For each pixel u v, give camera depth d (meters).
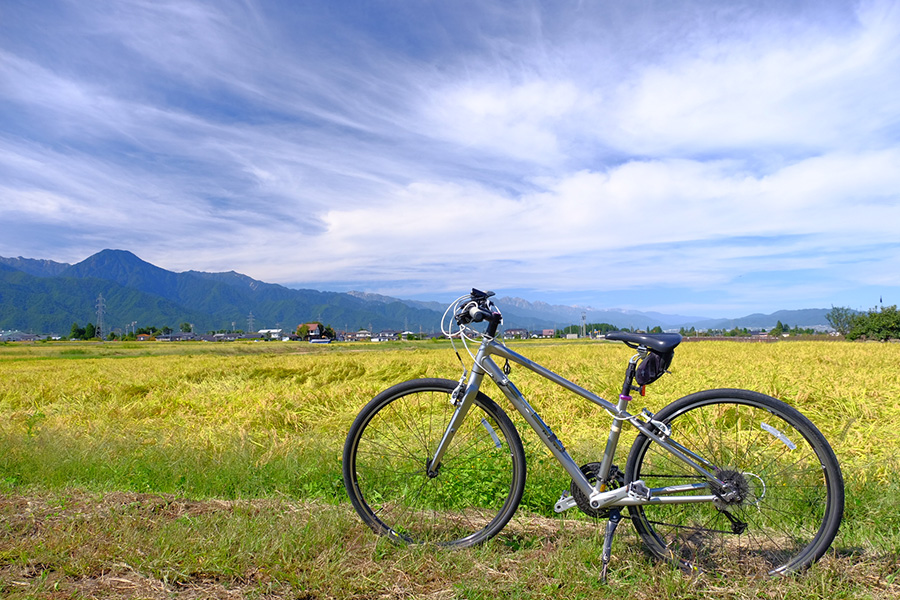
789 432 2.59
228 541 2.73
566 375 11.40
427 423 3.10
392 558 2.68
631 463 2.63
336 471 4.36
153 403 9.13
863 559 2.57
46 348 61.44
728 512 2.57
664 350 2.47
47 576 2.47
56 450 5.11
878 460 4.45
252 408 8.30
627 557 2.63
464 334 2.82
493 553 2.72
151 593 2.35
